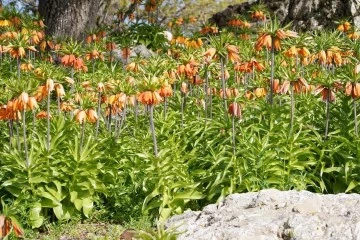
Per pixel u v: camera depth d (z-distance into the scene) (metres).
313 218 4.84
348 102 8.12
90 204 7.33
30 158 7.18
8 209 5.16
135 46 16.25
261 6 15.30
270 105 8.19
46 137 7.87
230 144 7.67
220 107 9.10
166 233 3.70
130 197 7.44
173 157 7.76
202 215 5.47
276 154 7.39
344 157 7.39
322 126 8.16
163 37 17.97
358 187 7.38
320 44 8.92
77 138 7.47
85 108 7.28
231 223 5.04
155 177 7.16
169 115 9.02
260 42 7.90
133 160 7.85
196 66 8.59
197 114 9.59
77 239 6.76
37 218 7.00
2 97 6.77
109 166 7.71
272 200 5.36
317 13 18.36
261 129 7.75
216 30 15.46
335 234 4.66
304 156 7.59
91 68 13.37
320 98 8.67
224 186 7.20
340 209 5.04
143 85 6.88
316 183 7.62
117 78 9.00
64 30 15.80
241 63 9.24
